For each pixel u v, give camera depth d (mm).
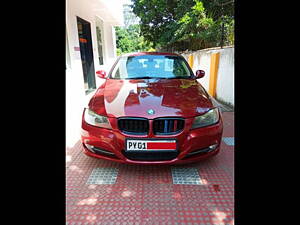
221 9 6066
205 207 1734
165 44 12727
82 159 2508
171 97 2215
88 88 6871
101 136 2020
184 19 6824
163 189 1954
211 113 2115
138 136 1935
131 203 1784
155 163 1980
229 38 5914
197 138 1982
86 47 6684
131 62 3156
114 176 2158
